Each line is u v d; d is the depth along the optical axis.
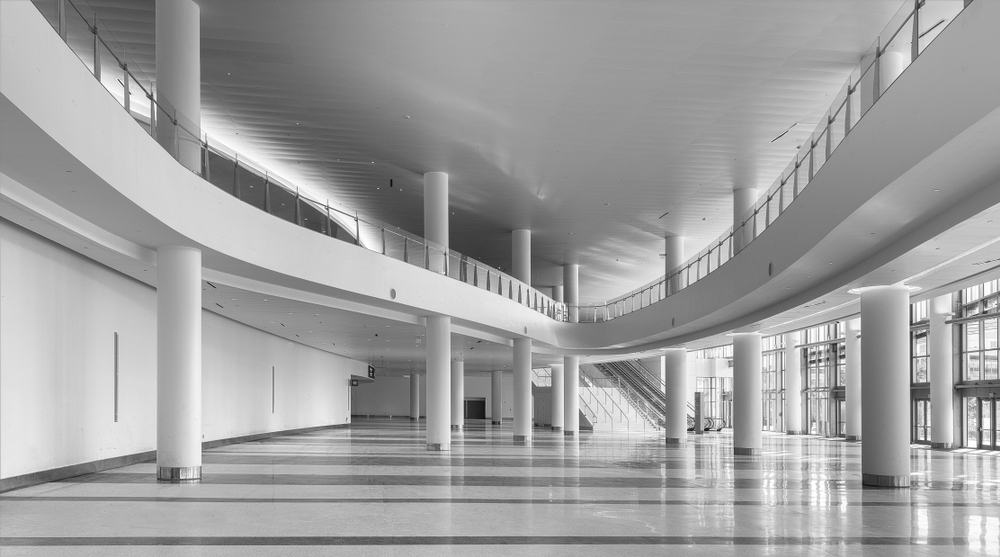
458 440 32.91
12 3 8.23
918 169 9.65
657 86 18.31
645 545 9.31
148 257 16.20
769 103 19.22
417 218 33.28
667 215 31.88
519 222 33.53
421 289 23.83
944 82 8.67
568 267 43.38
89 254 15.63
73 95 9.98
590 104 19.56
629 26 15.41
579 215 32.03
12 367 13.82
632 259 42.09
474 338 32.12
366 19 15.36
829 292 17.98
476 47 16.47
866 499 14.14
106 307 17.47
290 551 8.75
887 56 11.47
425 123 21.25
